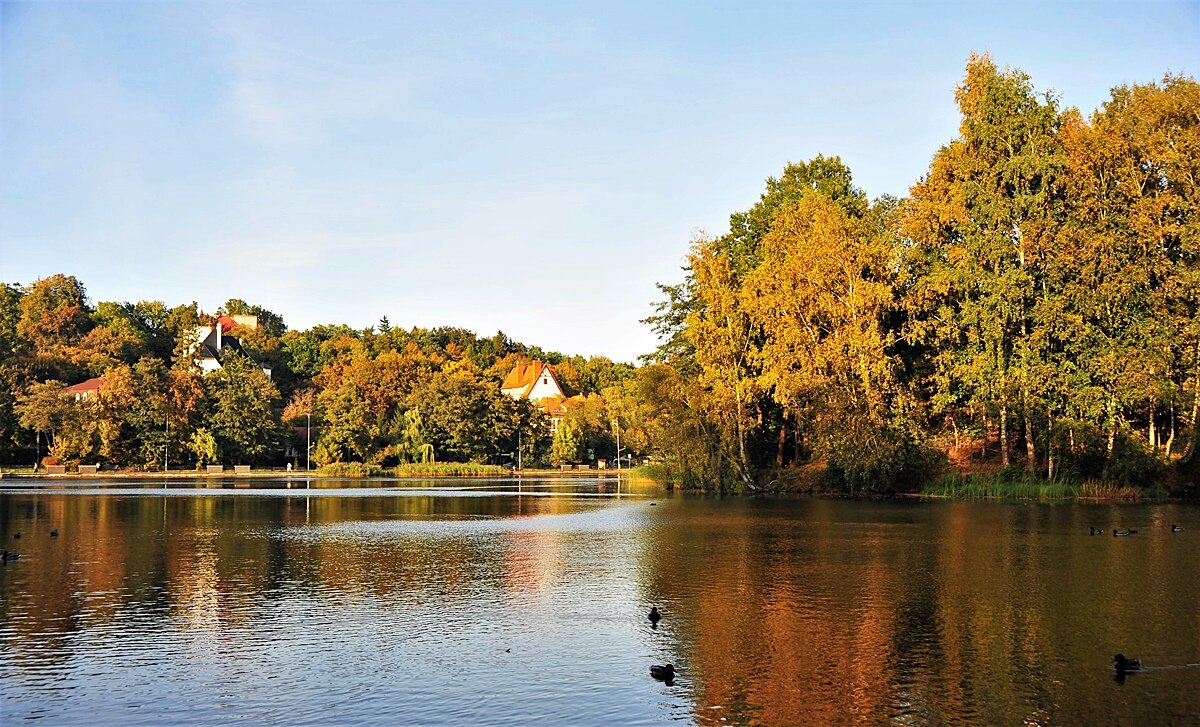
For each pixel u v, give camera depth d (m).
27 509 54.84
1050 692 14.90
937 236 64.44
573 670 16.42
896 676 15.84
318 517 49.25
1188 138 57.09
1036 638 18.45
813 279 61.78
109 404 129.00
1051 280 58.62
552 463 160.38
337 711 14.25
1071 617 20.38
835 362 60.81
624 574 27.20
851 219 65.88
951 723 13.53
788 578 26.00
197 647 18.19
